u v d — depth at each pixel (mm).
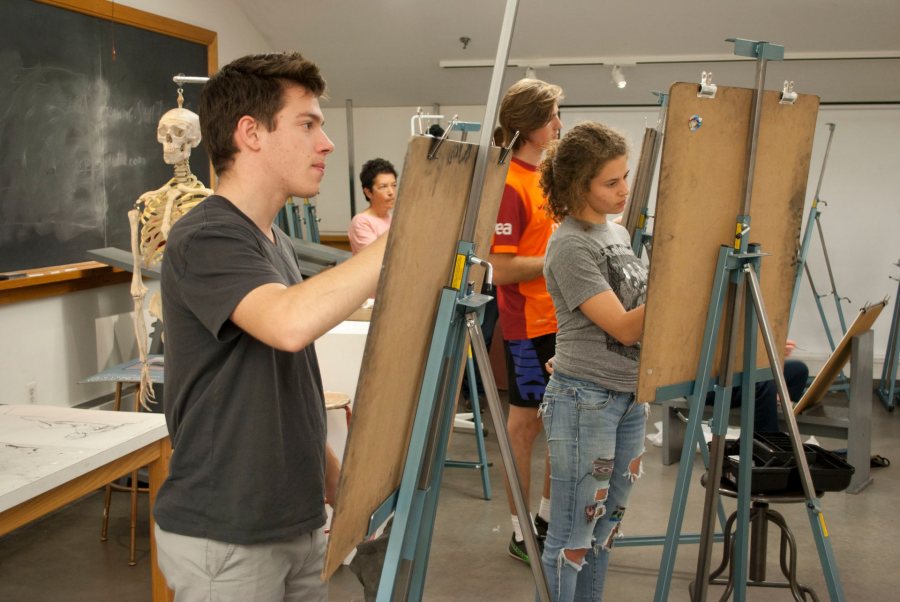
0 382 3730
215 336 1310
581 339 2133
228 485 1387
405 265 1176
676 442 4383
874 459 4383
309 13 5727
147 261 3139
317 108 1445
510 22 1306
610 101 6293
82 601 2863
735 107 1862
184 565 1412
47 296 3973
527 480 3029
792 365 4438
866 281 6137
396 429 1338
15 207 3787
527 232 2873
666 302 1853
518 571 3111
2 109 3695
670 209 1794
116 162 4469
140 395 3217
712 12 5238
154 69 4766
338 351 3102
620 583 3049
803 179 2100
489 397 1457
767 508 2521
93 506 3738
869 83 5781
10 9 3717
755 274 1954
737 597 2135
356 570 1560
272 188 1447
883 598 2939
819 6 5086
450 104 6707
